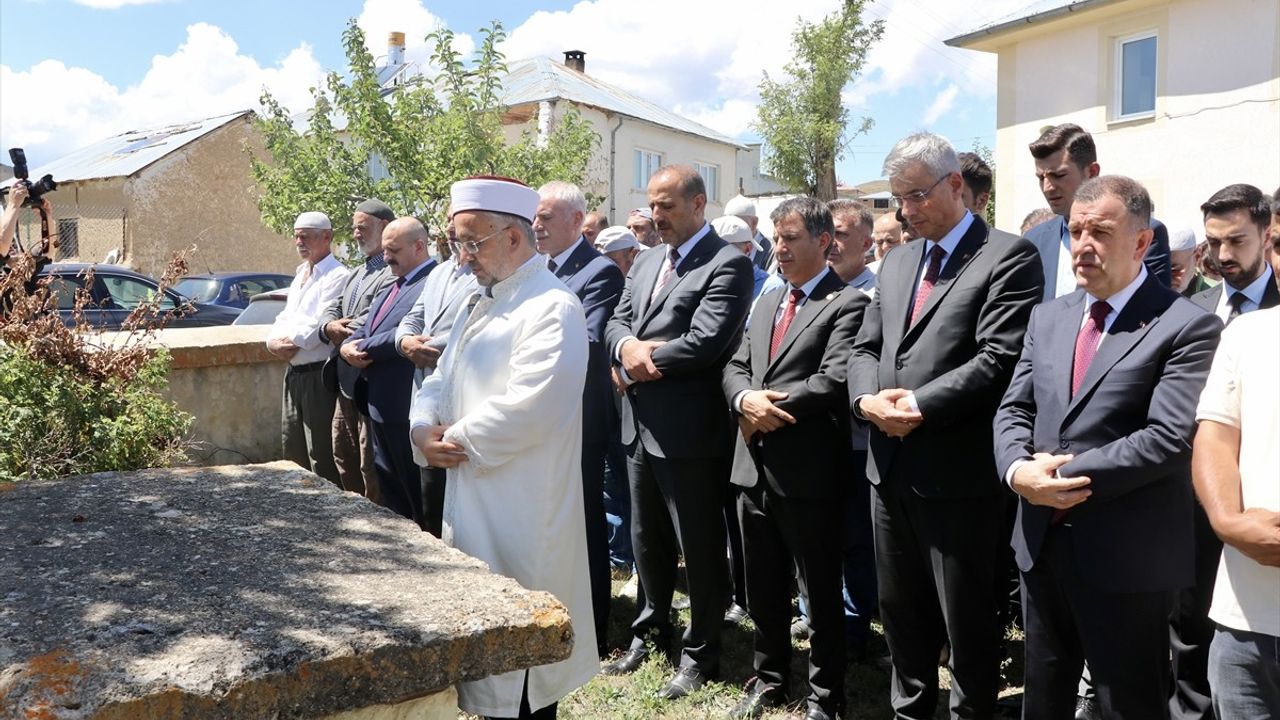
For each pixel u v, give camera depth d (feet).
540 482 9.07
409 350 14.06
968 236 10.28
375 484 17.01
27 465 11.76
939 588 10.02
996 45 47.88
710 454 12.32
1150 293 8.43
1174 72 41.16
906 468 10.05
